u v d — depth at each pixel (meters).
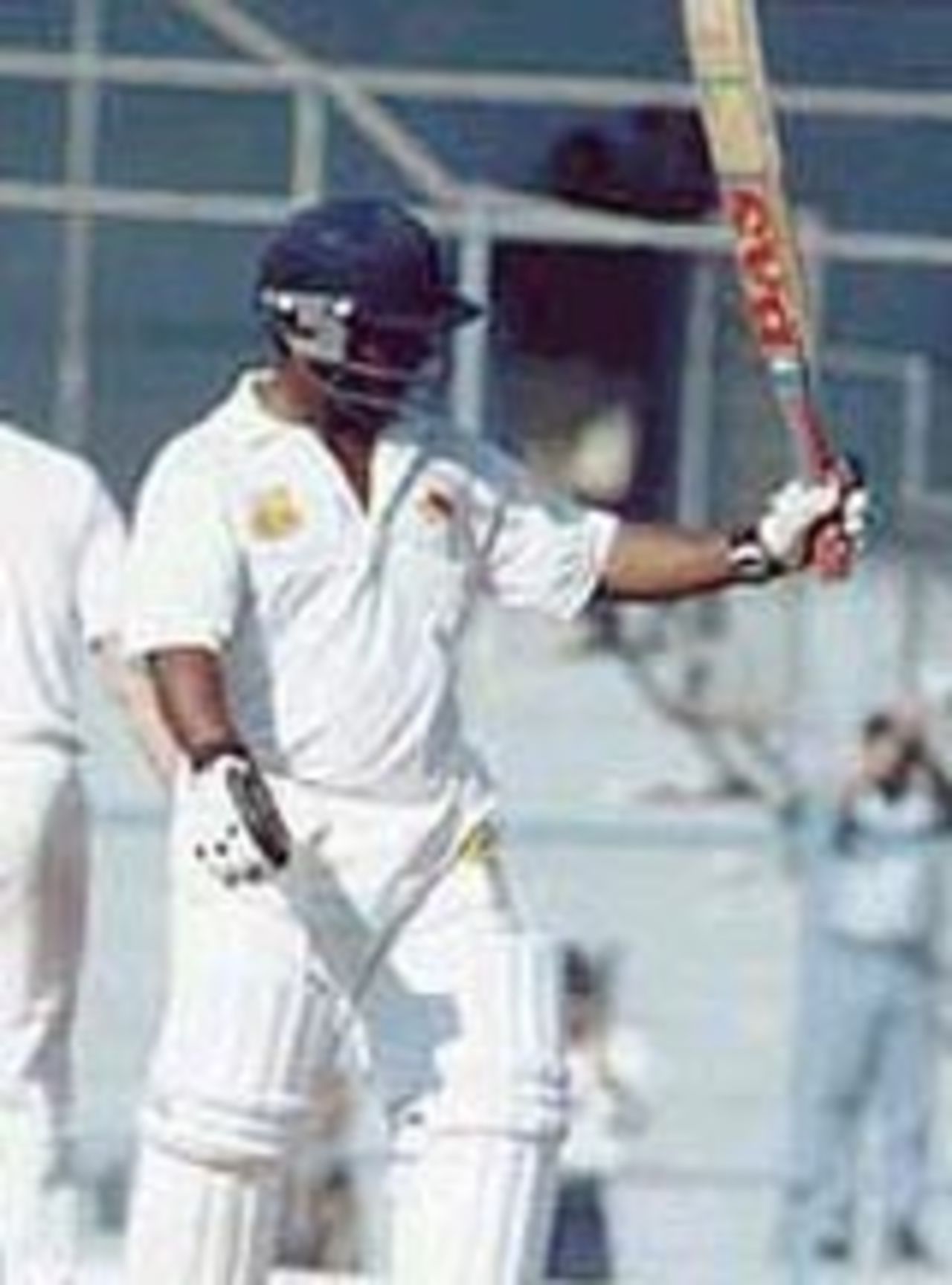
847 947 51.84
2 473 32.75
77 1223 38.03
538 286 58.66
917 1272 51.12
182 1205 27.47
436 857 27.30
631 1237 51.38
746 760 58.19
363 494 27.28
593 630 58.94
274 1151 27.44
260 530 27.02
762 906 56.47
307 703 27.11
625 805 58.59
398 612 27.20
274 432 27.25
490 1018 27.09
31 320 60.12
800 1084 51.69
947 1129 51.50
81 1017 55.53
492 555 27.80
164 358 60.25
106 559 32.78
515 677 59.03
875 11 60.38
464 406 57.50
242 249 60.34
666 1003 56.50
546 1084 27.11
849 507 27.84
